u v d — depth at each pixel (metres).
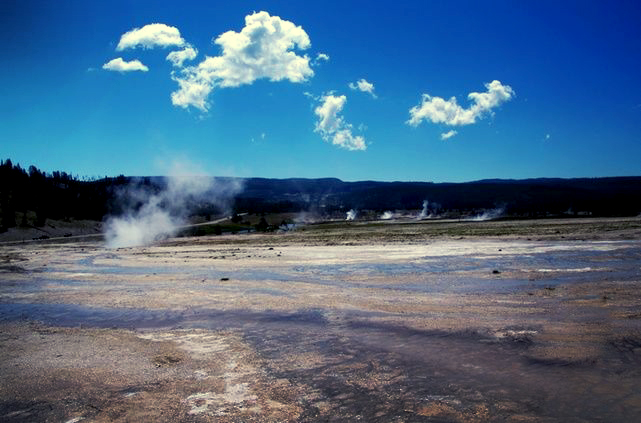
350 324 15.73
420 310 17.25
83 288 26.19
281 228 122.56
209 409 9.59
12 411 9.88
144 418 9.31
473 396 9.73
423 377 10.83
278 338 14.43
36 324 17.78
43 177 178.25
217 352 13.25
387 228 94.06
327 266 32.28
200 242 73.94
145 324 17.00
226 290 23.19
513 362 11.55
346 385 10.55
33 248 74.88
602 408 8.97
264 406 9.64
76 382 11.31
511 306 17.28
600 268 25.38
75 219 147.25
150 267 36.28
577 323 14.59
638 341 12.59
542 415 8.80
